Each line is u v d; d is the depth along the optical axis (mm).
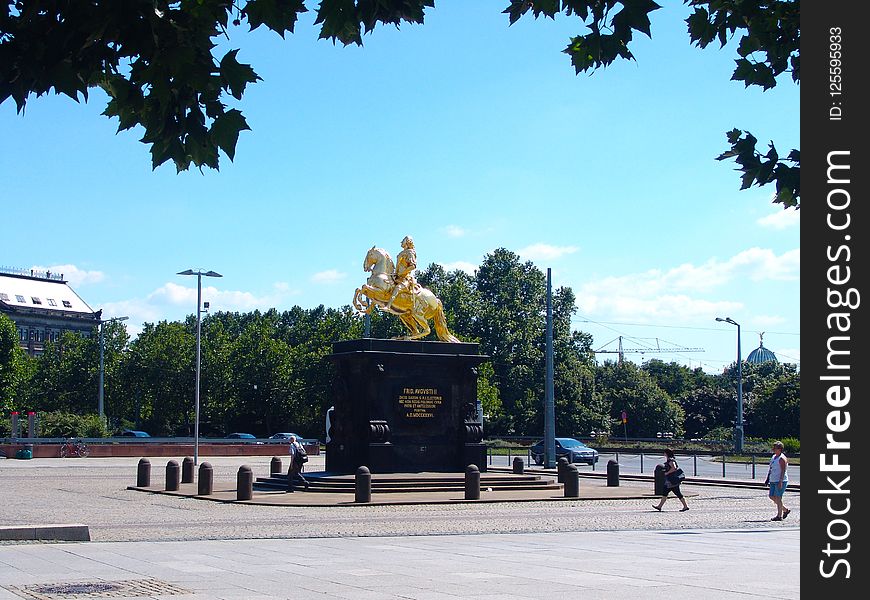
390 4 6273
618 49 6871
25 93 5445
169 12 5574
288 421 107438
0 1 5277
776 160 7684
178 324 112500
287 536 21656
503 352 104000
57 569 15461
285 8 5859
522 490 36500
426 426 38375
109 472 50781
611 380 122625
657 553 18188
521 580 14352
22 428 85688
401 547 19234
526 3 7219
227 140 5703
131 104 5719
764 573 15234
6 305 149125
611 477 40562
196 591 13203
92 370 107500
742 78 8094
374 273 39562
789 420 98625
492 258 115000
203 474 34531
